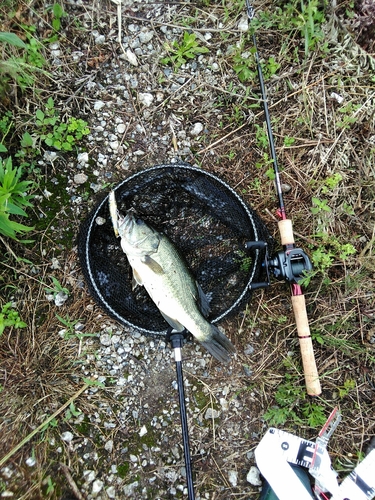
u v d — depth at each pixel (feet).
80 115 3.40
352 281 3.41
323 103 3.56
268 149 3.50
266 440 3.25
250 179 3.51
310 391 3.19
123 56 3.47
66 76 3.40
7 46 3.21
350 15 3.53
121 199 3.17
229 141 3.51
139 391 3.32
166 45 3.49
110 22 3.47
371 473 3.22
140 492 3.22
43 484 3.13
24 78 3.24
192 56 3.48
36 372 3.23
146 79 3.48
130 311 3.15
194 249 3.26
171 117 3.49
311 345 3.16
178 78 3.51
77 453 3.21
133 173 3.40
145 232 2.83
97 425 3.26
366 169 3.54
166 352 3.36
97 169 3.39
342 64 3.56
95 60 3.44
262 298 3.43
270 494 3.18
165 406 3.32
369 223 3.53
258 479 3.27
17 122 3.28
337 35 3.56
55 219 3.34
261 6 3.54
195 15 3.54
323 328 3.41
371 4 3.47
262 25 3.53
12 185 2.91
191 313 2.91
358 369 3.42
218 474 3.28
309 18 3.34
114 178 3.40
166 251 2.91
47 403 3.21
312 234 3.48
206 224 3.26
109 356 3.32
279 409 3.30
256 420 3.34
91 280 3.02
